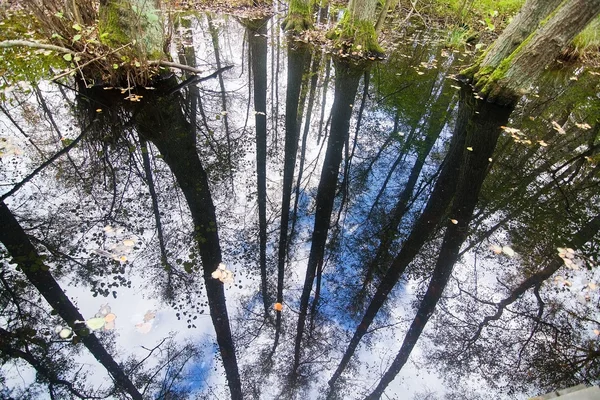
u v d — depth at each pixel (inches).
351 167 165.6
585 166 169.5
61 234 102.5
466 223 129.0
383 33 365.7
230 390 75.1
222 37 304.3
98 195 120.3
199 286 94.7
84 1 172.4
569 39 182.4
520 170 163.5
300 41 315.9
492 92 214.8
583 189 152.4
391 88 249.3
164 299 89.6
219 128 178.2
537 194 147.9
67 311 81.3
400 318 95.6
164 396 72.1
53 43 168.4
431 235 124.7
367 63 289.3
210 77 227.9
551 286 104.4
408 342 89.4
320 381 78.5
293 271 107.4
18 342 74.8
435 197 143.1
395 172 163.6
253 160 160.6
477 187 149.1
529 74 198.8
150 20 174.2
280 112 214.7
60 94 173.6
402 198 146.6
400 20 397.7
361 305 98.5
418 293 103.4
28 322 78.4
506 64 207.0
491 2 396.2
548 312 97.3
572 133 199.3
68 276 90.0
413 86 254.1
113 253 98.2
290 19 320.8
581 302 99.3
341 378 79.7
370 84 253.8
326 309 96.3
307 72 268.8
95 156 139.1
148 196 123.4
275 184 147.5
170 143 155.9
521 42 207.2
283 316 92.8
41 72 188.9
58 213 110.1
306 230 125.1
